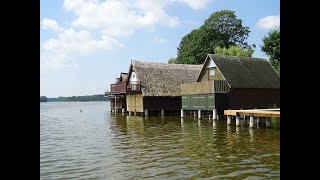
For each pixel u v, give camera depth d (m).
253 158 12.77
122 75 50.34
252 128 23.00
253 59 38.22
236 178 9.81
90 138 20.53
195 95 34.06
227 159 12.67
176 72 45.06
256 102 34.47
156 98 42.00
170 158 13.09
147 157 13.45
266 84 35.12
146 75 42.53
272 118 30.88
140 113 44.59
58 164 12.59
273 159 12.52
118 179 10.07
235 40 63.31
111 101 55.19
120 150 15.45
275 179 9.62
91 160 13.21
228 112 25.84
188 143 17.03
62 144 18.20
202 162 12.20
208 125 26.19
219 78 35.12
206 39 62.09
